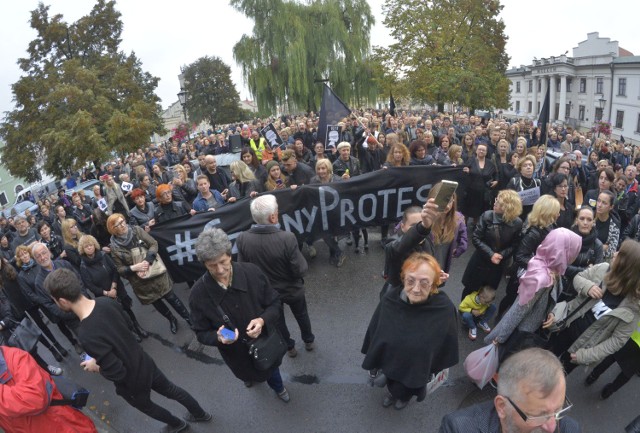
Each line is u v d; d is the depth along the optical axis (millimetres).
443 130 13203
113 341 2826
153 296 4488
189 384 3994
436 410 3432
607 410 3355
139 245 4461
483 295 4047
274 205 3486
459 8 30219
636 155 14211
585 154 14336
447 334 2859
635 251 2814
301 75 25812
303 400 3643
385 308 2975
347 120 9586
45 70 28797
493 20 33812
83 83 25859
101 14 31516
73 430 2807
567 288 3672
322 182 5566
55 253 7246
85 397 2871
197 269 5074
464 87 26203
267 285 3141
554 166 5531
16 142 28391
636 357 3039
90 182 15406
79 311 2816
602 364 3422
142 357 3057
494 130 8453
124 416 3729
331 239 5742
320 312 4895
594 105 47469
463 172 5918
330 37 26031
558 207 3529
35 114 27281
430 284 2674
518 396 1434
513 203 3703
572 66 49875
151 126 26781
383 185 5621
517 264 3824
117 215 4336
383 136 9297
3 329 4344
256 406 3643
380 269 5680
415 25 28328
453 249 3805
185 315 4824
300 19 25750
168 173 10797
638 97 41031
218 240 2744
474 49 29500
